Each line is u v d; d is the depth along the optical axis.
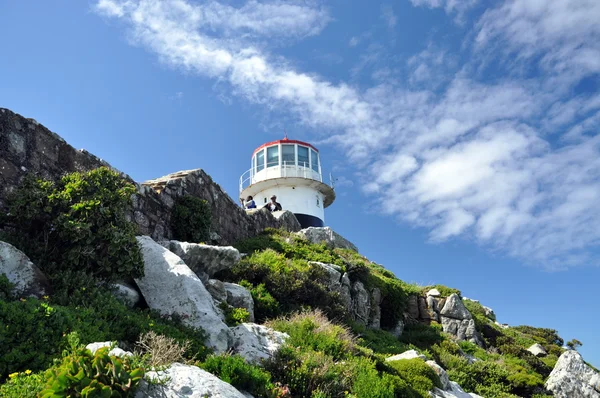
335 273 16.42
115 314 7.36
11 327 5.83
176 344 6.88
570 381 17.48
